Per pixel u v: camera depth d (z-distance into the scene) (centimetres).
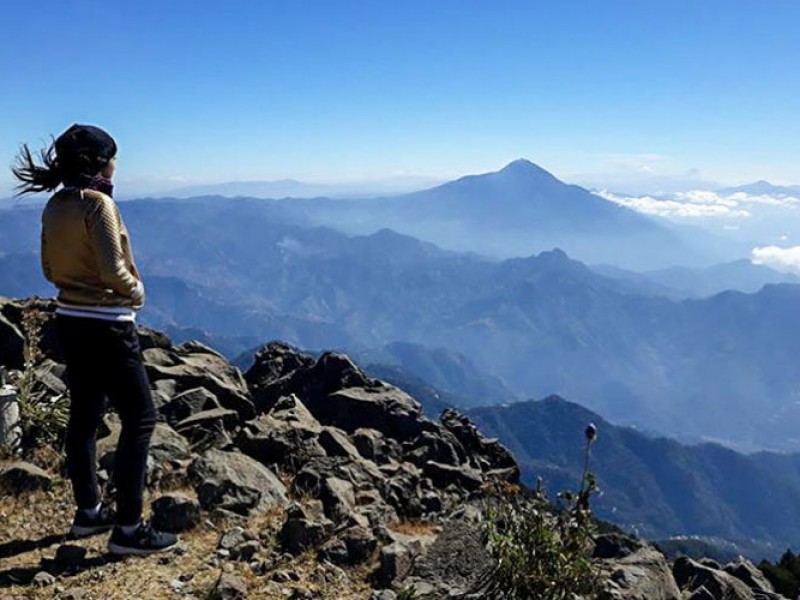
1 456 437
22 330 589
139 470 338
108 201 310
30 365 480
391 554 367
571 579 340
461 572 371
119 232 315
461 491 529
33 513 386
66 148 306
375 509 441
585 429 339
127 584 327
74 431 345
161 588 327
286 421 568
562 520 351
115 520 357
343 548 375
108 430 479
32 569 333
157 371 594
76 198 306
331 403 638
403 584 360
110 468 434
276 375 770
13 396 453
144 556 352
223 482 423
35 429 459
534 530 352
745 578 487
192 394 551
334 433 541
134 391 332
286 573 351
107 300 318
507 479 603
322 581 352
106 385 329
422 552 387
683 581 456
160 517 388
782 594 496
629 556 436
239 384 695
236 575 342
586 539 352
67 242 309
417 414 634
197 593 327
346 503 436
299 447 513
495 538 360
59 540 363
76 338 318
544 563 345
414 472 529
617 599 373
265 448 505
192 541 375
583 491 343
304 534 381
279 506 428
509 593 345
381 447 567
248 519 406
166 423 523
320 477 471
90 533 359
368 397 643
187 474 441
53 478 425
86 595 316
